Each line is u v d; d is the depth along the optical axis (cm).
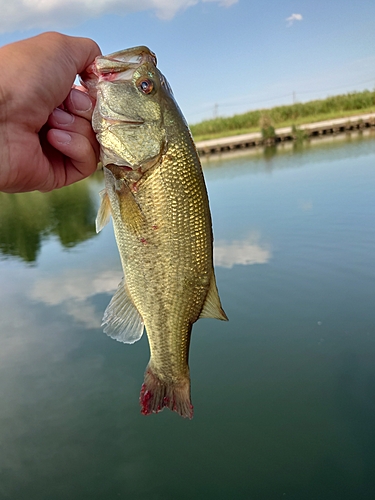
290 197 1252
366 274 705
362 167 1495
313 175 1511
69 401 525
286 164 1889
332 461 396
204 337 604
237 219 1110
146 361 587
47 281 914
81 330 688
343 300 640
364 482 373
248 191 1438
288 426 441
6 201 2209
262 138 3081
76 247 1149
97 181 2539
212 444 436
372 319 582
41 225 1484
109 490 396
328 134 3073
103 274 918
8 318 755
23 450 455
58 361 609
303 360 527
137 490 396
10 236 1370
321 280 711
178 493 385
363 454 400
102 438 464
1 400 536
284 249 859
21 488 408
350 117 3325
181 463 421
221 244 939
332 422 436
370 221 938
